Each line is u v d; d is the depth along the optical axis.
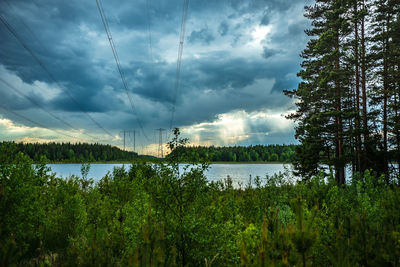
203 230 4.44
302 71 25.08
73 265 3.56
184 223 4.36
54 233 5.84
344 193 9.35
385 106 21.64
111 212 7.09
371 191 7.36
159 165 4.76
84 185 13.13
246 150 187.00
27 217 4.76
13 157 5.11
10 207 4.46
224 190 11.85
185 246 4.32
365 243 3.30
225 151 183.75
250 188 13.78
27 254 5.04
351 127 20.92
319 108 22.92
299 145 24.19
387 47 20.88
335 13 21.38
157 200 4.58
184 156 4.77
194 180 4.66
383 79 21.31
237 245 4.64
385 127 20.44
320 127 21.39
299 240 2.71
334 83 21.84
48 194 7.02
